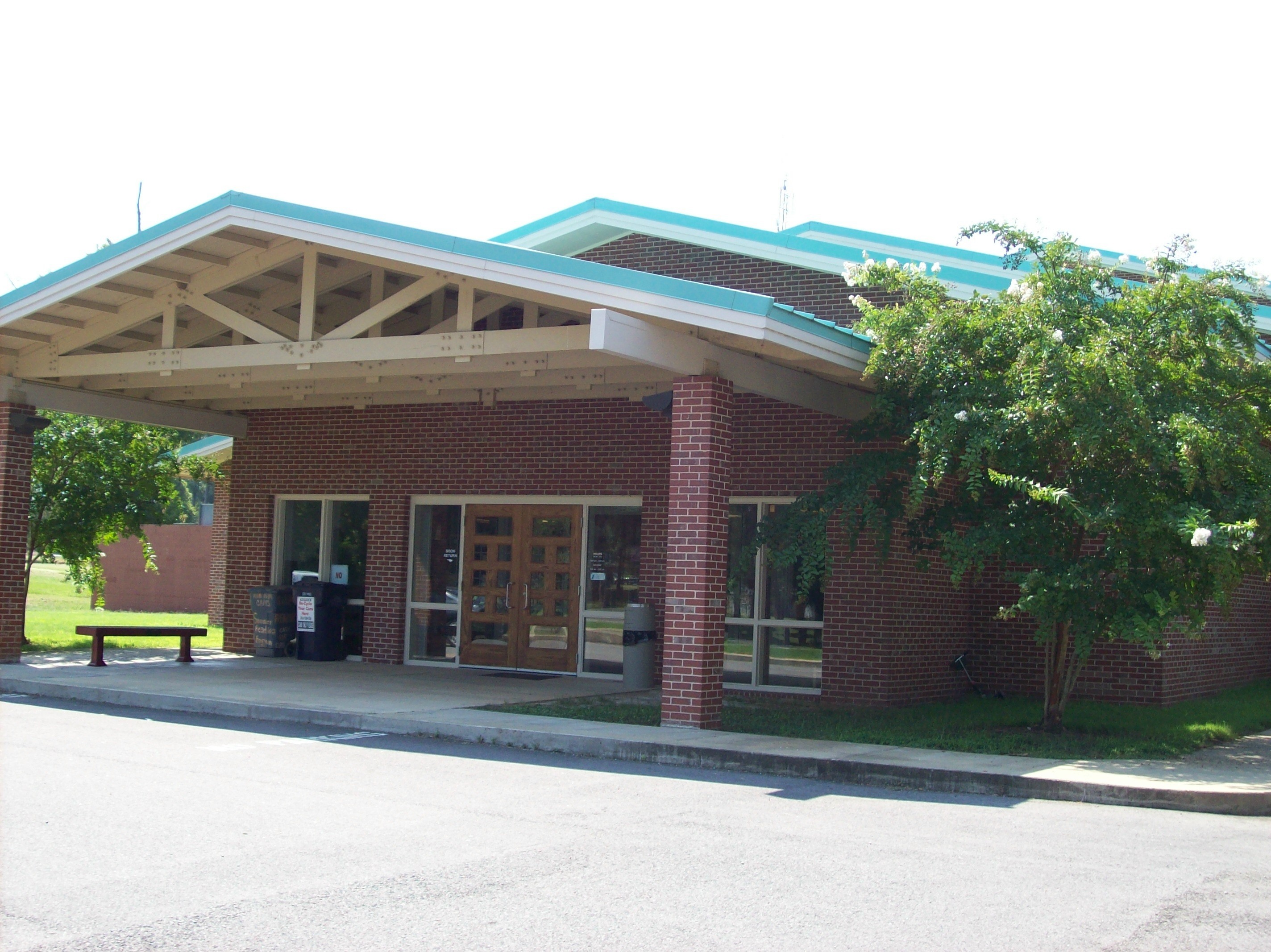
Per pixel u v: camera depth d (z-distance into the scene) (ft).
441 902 19.77
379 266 48.32
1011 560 41.81
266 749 35.45
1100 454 38.68
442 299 55.62
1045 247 40.93
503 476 61.16
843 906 19.99
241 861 22.16
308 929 18.21
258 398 65.21
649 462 57.57
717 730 39.75
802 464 53.16
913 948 17.94
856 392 49.06
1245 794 30.27
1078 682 52.85
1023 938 18.47
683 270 58.85
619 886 21.01
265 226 44.16
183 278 50.24
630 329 38.34
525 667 60.44
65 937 17.56
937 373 40.47
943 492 51.11
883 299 53.98
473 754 36.17
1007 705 51.55
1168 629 51.29
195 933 17.89
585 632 59.16
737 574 43.34
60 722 39.93
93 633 56.70
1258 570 41.11
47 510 72.02
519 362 46.26
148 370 51.06
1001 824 27.63
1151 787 30.78
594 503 59.36
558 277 39.91
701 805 28.96
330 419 65.92
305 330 46.65
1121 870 23.08
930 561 51.93
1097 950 18.01
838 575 51.34
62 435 70.95
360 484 64.80
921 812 28.91
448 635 62.69
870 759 33.96
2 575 56.08
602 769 34.37
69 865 21.52
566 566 59.93
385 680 54.19
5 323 51.31
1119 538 37.60
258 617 64.95
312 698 45.85
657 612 56.18
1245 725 45.21
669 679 40.37
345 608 65.16
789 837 25.35
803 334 39.73
